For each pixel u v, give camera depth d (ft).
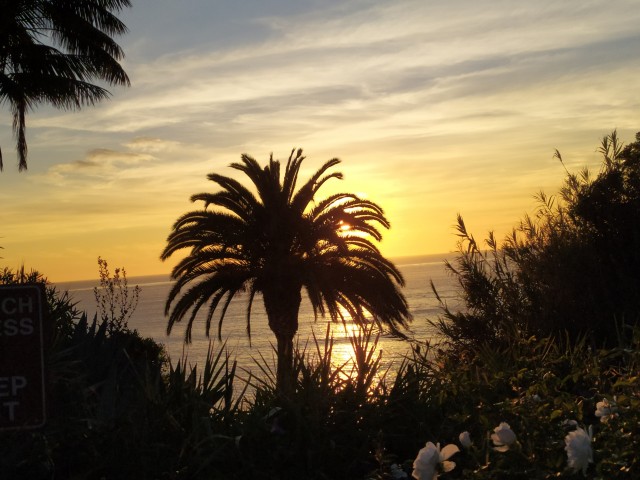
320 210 72.13
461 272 22.13
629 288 20.85
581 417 11.48
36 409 10.85
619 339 14.25
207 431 11.48
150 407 12.51
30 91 64.23
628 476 9.76
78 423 12.65
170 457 11.36
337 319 70.85
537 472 9.82
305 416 12.19
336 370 13.46
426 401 13.50
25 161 64.85
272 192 71.36
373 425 12.44
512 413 11.83
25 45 63.10
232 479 11.18
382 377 13.52
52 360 14.47
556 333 20.71
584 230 23.45
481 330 20.61
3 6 60.08
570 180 25.20
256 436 11.69
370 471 11.80
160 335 452.35
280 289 71.51
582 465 9.52
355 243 74.18
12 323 10.91
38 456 11.42
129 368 17.87
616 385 11.72
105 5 64.23
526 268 22.02
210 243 72.13
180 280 73.72
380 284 71.00
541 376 13.43
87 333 20.42
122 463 11.26
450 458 11.87
